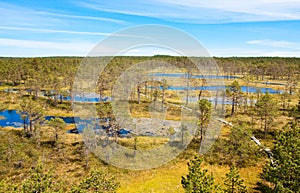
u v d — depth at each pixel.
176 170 28.45
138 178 26.83
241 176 28.97
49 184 17.88
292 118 50.34
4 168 27.09
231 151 32.91
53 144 36.00
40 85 70.44
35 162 29.03
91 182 19.06
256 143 37.38
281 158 21.31
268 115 41.91
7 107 59.72
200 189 17.91
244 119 49.66
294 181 19.62
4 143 30.30
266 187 25.89
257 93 74.00
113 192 19.77
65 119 52.62
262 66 120.81
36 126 40.16
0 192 16.09
